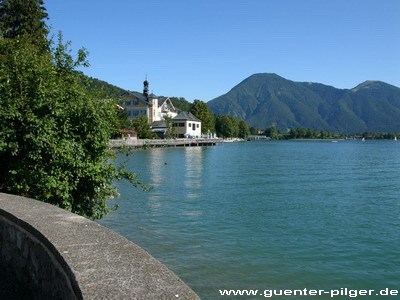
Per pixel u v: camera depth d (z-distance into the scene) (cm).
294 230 1259
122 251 329
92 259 307
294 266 900
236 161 4981
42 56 934
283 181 2725
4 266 502
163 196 1972
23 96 840
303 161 5088
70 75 990
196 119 12238
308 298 724
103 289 249
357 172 3484
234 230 1249
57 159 820
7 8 3647
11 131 780
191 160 5050
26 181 801
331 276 840
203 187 2364
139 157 5553
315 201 1862
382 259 960
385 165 4403
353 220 1420
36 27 3678
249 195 2047
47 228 404
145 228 1264
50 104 827
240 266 891
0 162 847
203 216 1474
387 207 1703
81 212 915
